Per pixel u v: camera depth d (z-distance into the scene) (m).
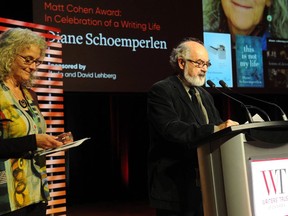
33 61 2.10
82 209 7.26
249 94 6.41
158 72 5.64
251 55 6.21
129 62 5.47
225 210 1.98
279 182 2.00
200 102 2.73
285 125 1.96
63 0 5.08
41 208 2.11
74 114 7.91
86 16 5.22
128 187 8.04
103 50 5.32
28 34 2.10
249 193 1.92
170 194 2.51
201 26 5.90
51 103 4.16
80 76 5.17
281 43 6.44
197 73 2.68
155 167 2.58
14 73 2.10
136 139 8.07
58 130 4.10
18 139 1.96
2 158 1.97
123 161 8.05
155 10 5.65
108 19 5.36
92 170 8.05
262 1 6.31
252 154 1.96
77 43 5.16
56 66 4.18
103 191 8.10
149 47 5.60
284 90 6.44
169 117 2.50
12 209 1.94
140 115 8.06
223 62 6.00
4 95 2.03
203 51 2.71
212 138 1.98
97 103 8.05
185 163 2.51
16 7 5.18
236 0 6.14
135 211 6.93
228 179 1.95
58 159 4.14
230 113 7.26
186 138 2.36
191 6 5.86
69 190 7.89
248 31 6.21
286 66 6.46
